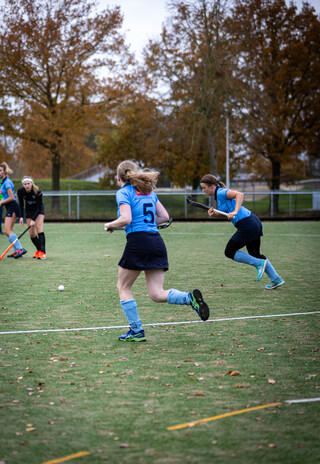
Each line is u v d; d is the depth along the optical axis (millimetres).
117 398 5094
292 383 5488
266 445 4109
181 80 41156
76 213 42562
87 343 7082
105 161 51750
